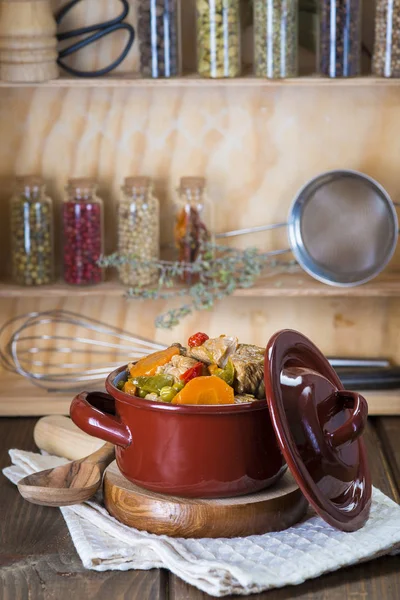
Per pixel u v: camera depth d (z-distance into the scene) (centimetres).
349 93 219
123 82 202
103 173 224
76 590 134
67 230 215
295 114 220
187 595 133
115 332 232
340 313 232
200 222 215
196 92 219
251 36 218
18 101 220
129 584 136
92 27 212
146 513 144
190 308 230
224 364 150
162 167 223
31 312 231
